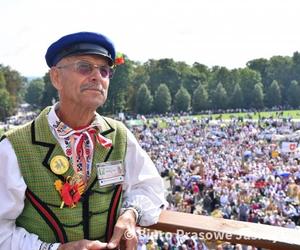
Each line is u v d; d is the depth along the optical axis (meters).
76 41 2.32
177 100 114.06
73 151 2.42
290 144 38.34
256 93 118.50
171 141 53.66
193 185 25.41
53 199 2.32
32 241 2.25
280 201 21.14
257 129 63.03
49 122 2.42
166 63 131.00
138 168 2.65
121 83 108.56
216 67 149.62
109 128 2.60
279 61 133.12
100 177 2.45
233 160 36.84
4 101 117.00
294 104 121.75
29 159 2.32
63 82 2.38
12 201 2.25
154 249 6.38
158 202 2.65
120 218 2.44
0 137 2.41
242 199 21.72
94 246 2.23
